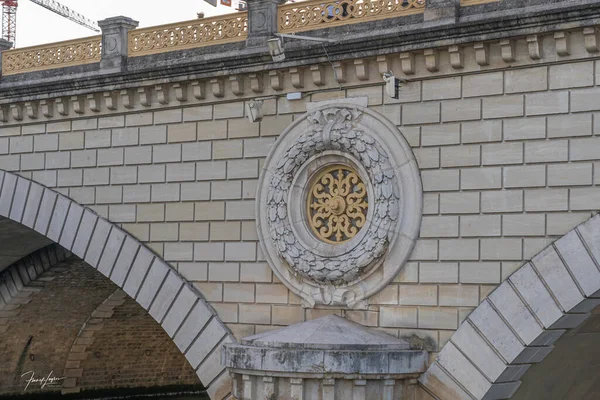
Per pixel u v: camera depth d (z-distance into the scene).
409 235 48.00
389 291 48.66
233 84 54.06
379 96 49.59
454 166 47.22
